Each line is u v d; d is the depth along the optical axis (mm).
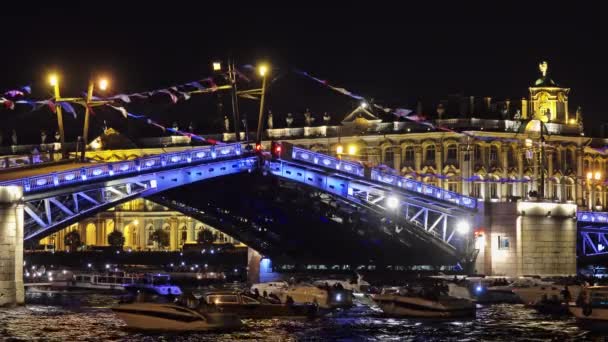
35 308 111125
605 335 96062
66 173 111000
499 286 123750
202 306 96250
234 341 90312
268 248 148625
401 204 134000
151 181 118125
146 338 91250
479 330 98625
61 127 128375
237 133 129000
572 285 118250
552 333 96938
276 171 124312
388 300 108375
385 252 143500
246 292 109500
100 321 100938
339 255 147500
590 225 156250
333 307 114312
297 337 93312
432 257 142750
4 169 121875
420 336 94938
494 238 139250
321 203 131875
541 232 139250
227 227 144125
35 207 116812
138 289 137875
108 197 116688
